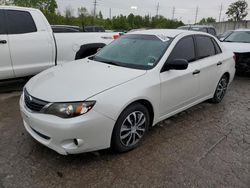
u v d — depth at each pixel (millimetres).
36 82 2980
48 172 2518
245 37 8297
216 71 4363
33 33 4852
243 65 7203
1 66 4492
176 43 3549
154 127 3654
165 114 3414
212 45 4438
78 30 7086
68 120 2383
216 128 3719
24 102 2816
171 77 3277
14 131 3322
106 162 2723
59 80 2867
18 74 4773
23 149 2896
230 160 2867
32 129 2756
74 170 2564
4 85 5496
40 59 5020
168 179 2490
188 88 3672
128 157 2838
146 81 2957
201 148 3107
